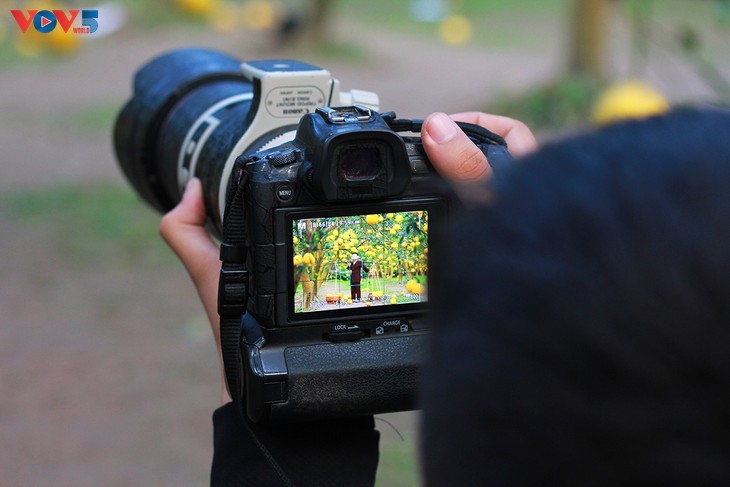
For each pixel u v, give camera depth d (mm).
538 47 17672
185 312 6613
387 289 1512
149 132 2441
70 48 13680
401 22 20047
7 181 9258
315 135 1442
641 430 477
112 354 6004
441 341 551
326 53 15742
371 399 1497
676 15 17297
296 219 1454
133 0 18688
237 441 1548
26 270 7258
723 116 571
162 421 5215
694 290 477
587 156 532
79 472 4730
